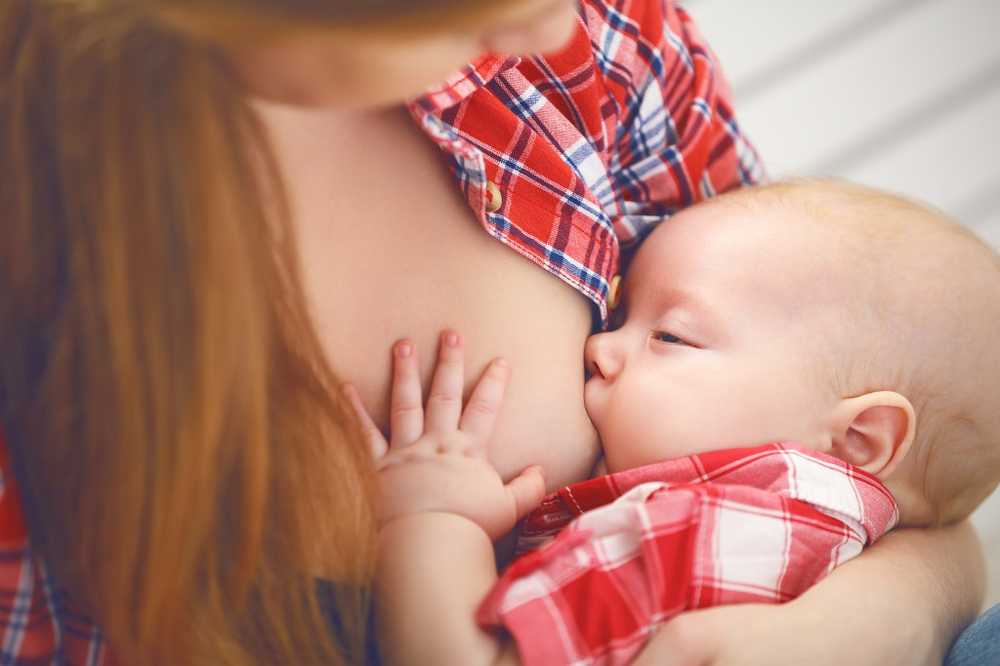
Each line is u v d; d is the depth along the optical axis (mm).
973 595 928
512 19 536
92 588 675
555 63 862
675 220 998
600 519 806
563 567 784
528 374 862
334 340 795
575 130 880
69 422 630
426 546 798
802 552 834
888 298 937
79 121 556
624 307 992
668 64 1009
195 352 598
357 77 542
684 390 920
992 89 1965
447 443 828
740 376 924
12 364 625
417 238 804
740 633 761
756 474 872
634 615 777
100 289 585
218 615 717
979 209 1818
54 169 575
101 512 648
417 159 805
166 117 558
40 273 596
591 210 879
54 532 674
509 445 866
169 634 685
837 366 934
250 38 516
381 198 789
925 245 959
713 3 2066
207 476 636
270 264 632
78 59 549
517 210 838
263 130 611
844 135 1892
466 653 768
